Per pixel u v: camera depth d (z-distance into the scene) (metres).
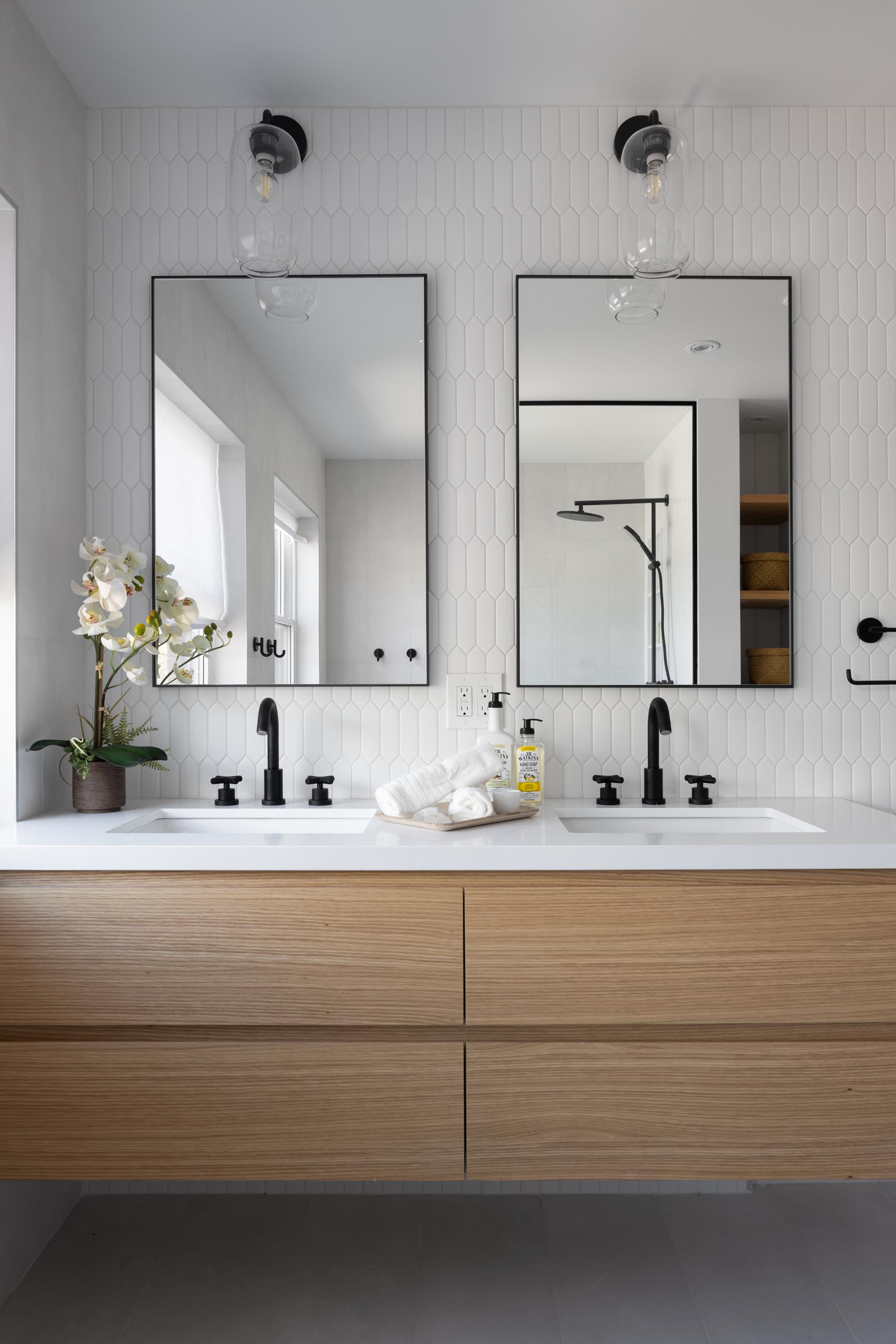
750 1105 1.49
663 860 1.49
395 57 1.91
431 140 2.07
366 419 2.06
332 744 2.08
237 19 1.79
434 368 2.07
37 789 1.83
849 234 2.08
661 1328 1.60
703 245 2.08
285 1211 1.97
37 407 1.84
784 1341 1.57
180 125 2.08
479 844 1.51
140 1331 1.59
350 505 2.06
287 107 2.08
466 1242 1.86
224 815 1.91
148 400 2.07
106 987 1.49
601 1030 1.50
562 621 2.06
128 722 2.07
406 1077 1.48
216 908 1.48
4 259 1.74
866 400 2.07
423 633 2.05
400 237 2.07
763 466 2.06
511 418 2.07
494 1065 1.48
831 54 1.90
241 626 2.06
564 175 2.07
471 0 1.74
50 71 1.90
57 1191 1.90
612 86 2.01
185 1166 1.49
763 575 2.05
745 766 2.07
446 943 1.48
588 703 2.07
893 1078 1.49
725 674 2.05
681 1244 1.85
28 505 1.80
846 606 2.06
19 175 1.76
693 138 2.08
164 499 2.06
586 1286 1.72
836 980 1.49
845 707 2.07
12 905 1.49
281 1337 1.58
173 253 2.08
